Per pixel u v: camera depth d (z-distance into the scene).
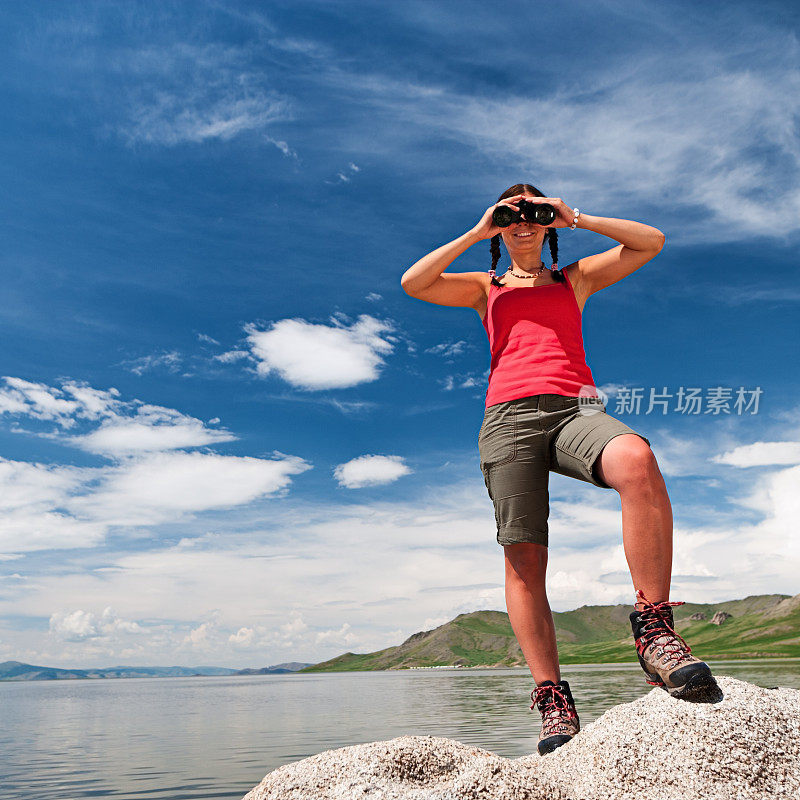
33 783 10.61
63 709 41.59
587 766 2.60
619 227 3.25
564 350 3.17
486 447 3.25
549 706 3.15
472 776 2.36
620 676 48.69
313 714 26.03
